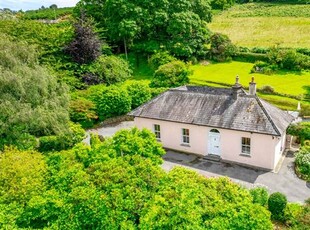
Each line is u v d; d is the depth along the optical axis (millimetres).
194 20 52781
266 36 62750
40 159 17578
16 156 17188
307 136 26312
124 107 36219
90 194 13352
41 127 26344
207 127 25859
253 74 47750
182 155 27250
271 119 23531
